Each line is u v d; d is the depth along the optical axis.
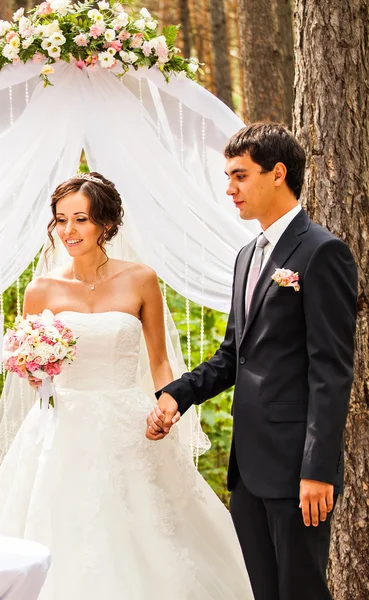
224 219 4.75
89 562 4.08
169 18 12.47
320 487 3.50
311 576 3.65
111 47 4.58
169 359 4.94
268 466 3.70
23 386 4.96
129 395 4.51
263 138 3.78
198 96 4.77
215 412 9.22
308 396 3.69
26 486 4.38
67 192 4.42
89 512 4.18
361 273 4.71
